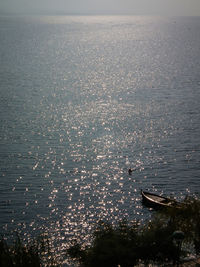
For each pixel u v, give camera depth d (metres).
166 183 81.94
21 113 134.25
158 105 144.62
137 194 77.38
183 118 126.50
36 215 69.25
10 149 99.75
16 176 84.62
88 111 138.25
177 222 39.28
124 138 108.56
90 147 102.25
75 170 88.50
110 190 79.06
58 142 105.81
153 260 35.91
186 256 37.06
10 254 35.47
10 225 66.06
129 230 38.28
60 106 145.75
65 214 70.00
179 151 98.50
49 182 82.19
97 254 35.72
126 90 176.38
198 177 84.12
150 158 94.56
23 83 192.12
